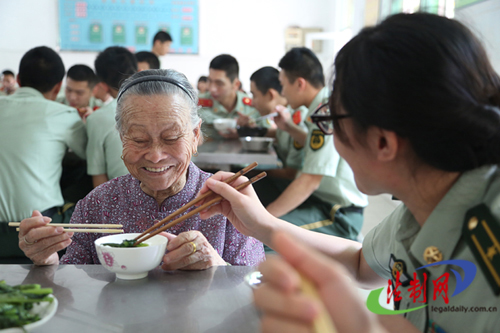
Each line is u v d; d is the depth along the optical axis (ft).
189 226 4.15
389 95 2.07
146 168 3.79
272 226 3.35
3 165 7.01
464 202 2.23
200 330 2.26
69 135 7.74
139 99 3.67
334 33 23.39
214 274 3.10
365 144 2.32
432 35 2.08
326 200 8.19
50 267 3.21
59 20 24.73
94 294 2.70
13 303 2.27
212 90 12.91
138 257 2.88
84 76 10.87
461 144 2.09
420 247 2.44
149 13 25.23
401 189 2.43
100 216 4.26
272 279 1.43
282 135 11.23
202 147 9.63
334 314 1.39
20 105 7.37
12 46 24.49
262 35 25.95
